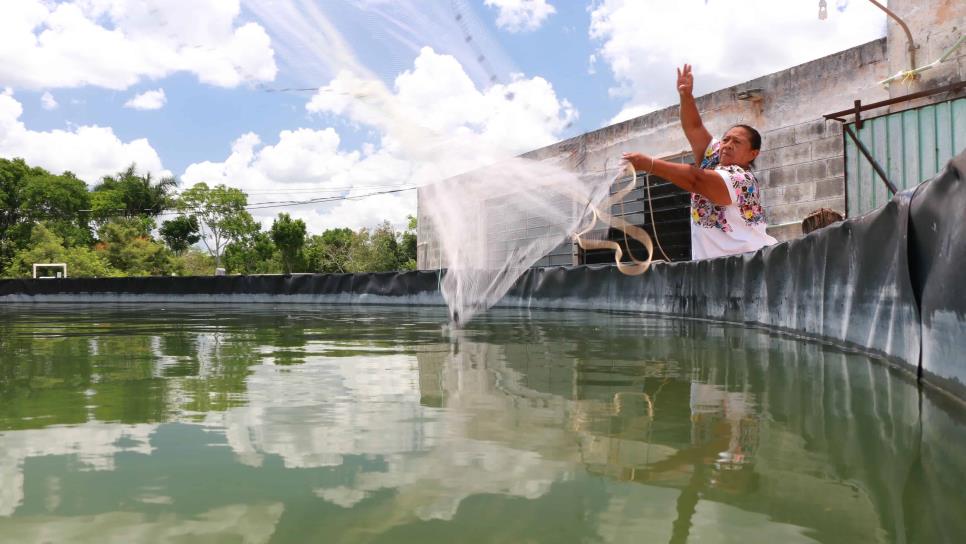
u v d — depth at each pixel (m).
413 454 1.03
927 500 0.82
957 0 5.88
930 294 1.74
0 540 0.69
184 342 3.06
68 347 2.81
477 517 0.76
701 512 0.78
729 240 4.18
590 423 1.26
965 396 1.47
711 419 1.30
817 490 0.85
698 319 4.54
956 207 1.57
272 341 3.08
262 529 0.72
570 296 6.63
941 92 5.84
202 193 49.44
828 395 1.56
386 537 0.70
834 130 6.93
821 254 2.86
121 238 35.81
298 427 1.23
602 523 0.74
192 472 0.94
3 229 38.28
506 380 1.81
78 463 0.98
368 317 5.43
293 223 44.78
